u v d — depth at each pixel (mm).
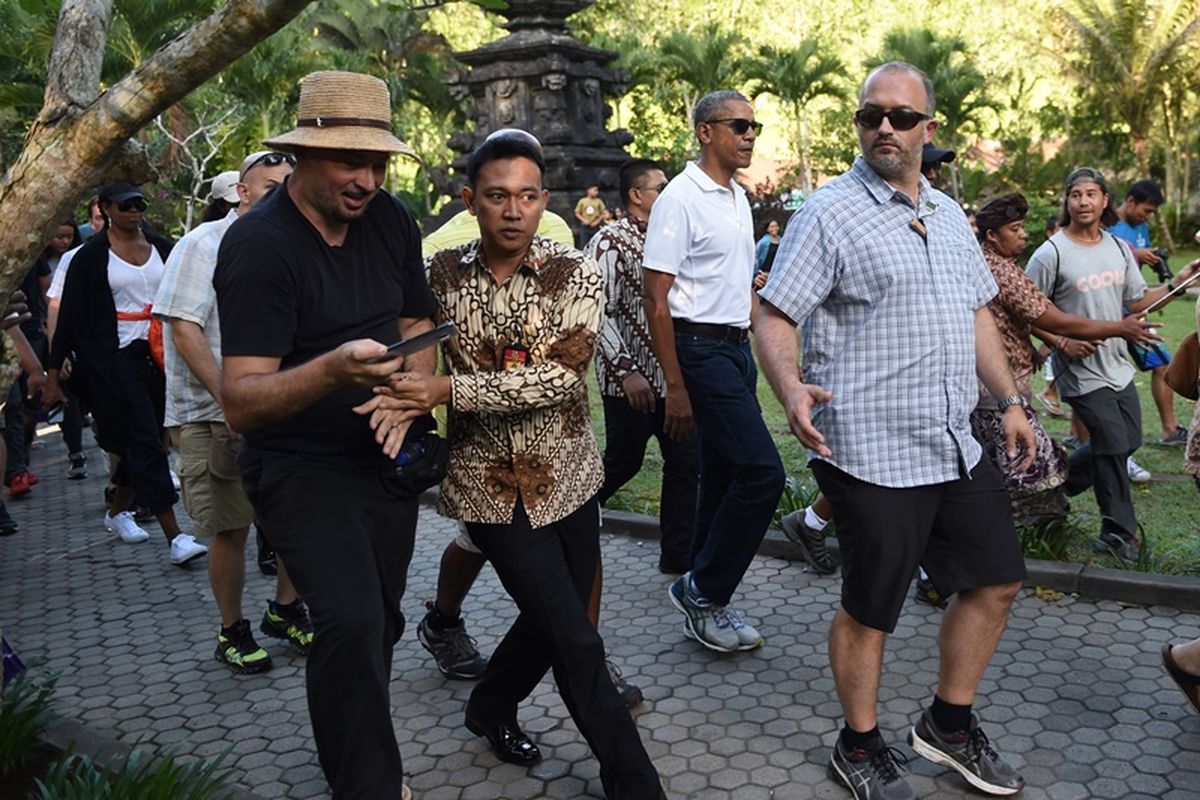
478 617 5000
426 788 3553
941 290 3182
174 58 2938
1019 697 3953
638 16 37938
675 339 4484
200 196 23484
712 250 4441
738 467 4297
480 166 3170
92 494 7969
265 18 2811
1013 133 36781
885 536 3156
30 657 4711
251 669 4523
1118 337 4797
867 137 3203
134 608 5445
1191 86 32656
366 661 2885
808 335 3326
